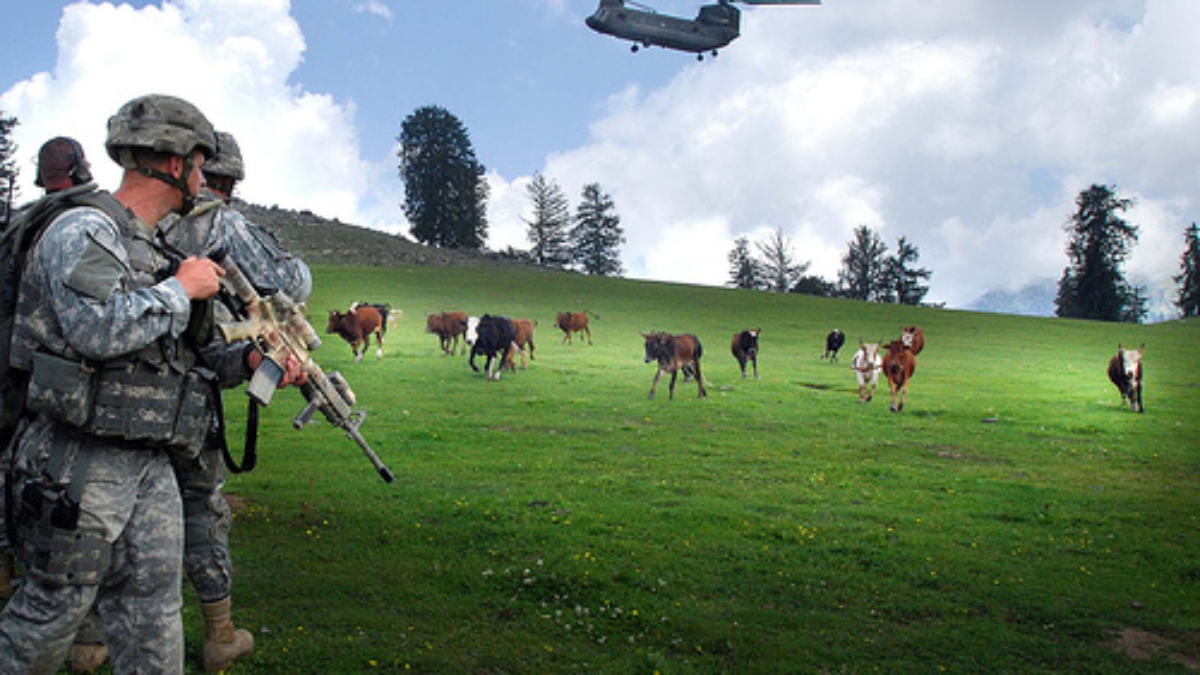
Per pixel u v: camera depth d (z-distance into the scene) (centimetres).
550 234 13962
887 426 1945
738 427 1828
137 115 335
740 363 3038
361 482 1079
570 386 2494
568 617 616
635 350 3828
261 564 696
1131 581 792
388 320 4134
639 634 591
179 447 335
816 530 927
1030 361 4122
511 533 847
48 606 308
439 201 11731
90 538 309
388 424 1647
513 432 1620
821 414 2111
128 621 326
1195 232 12469
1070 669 576
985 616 676
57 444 311
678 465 1338
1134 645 630
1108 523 1048
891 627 637
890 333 5197
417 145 11831
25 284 309
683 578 724
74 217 306
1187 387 3269
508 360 2898
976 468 1448
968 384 3091
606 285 7150
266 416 1688
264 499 952
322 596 627
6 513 317
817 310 6356
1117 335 5691
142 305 301
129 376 313
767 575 749
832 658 570
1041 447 1734
